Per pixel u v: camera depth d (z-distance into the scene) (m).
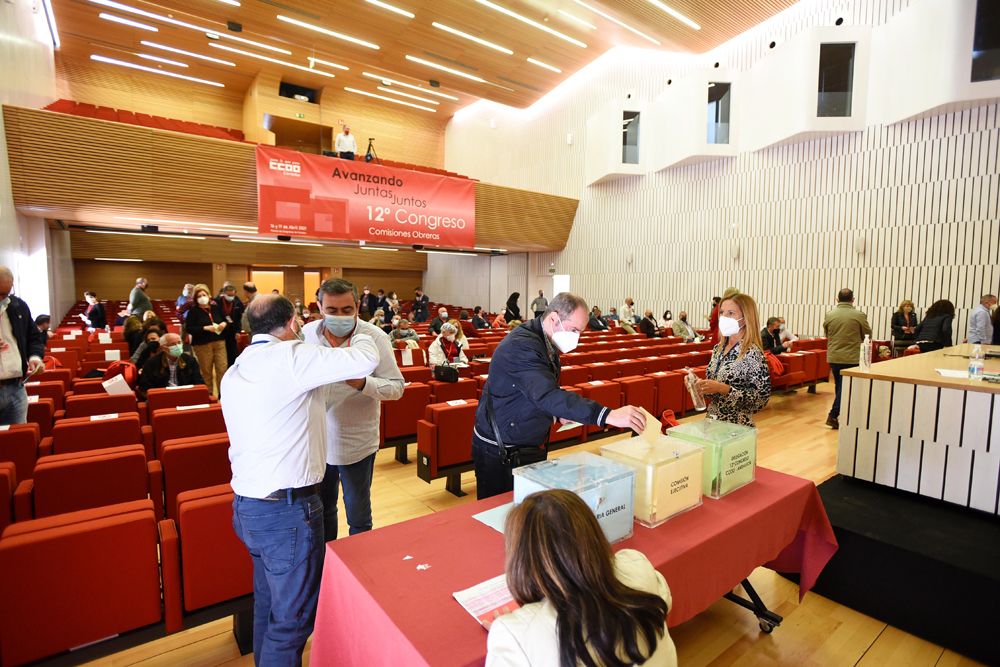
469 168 19.61
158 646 2.36
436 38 12.41
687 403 6.27
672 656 1.06
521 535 1.03
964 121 8.59
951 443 3.11
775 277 11.23
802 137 10.38
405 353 6.46
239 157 10.09
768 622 2.46
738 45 11.76
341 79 16.41
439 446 4.01
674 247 13.20
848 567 2.71
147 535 2.00
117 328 10.57
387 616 1.24
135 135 9.04
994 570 2.32
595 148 14.55
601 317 14.30
